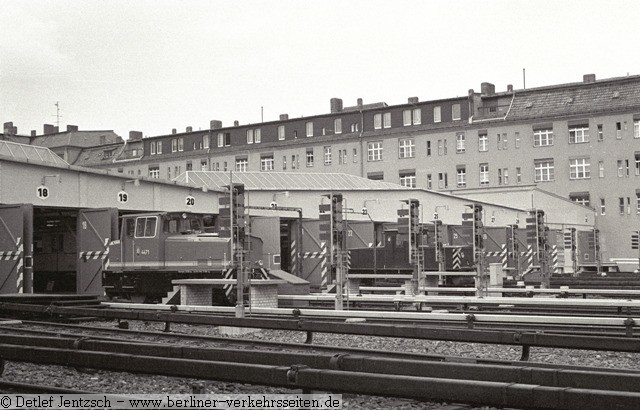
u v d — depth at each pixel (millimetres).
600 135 76375
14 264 28766
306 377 9398
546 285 37188
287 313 22156
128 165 101062
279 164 91312
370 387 8938
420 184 83625
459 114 82750
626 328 17219
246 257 22719
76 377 13258
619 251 74938
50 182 31609
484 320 19203
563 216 68375
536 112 79250
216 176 42000
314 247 39719
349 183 50000
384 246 43812
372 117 87188
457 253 45219
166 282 29453
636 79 76188
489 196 66938
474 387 8312
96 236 31578
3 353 13031
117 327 22266
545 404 7910
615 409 7520
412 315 20344
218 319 19344
